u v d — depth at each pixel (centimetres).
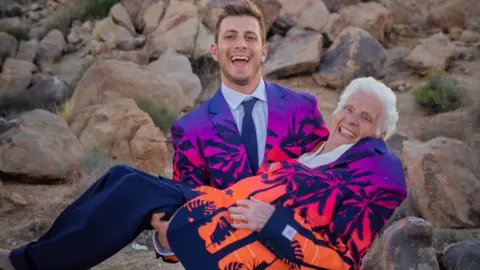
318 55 1096
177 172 366
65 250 329
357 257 317
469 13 1270
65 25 1364
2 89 1083
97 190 344
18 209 636
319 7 1205
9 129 746
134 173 339
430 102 958
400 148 764
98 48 1205
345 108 354
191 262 312
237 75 360
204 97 1057
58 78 1113
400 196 326
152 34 1208
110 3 1392
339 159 339
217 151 354
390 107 349
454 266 404
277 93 371
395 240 399
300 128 367
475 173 620
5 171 711
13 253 335
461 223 586
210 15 1215
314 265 308
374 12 1209
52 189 703
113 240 326
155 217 329
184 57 1098
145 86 934
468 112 884
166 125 895
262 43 375
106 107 820
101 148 775
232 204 324
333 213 323
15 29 1332
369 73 1081
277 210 312
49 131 753
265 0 1158
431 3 1308
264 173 337
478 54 1117
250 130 359
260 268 310
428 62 1060
